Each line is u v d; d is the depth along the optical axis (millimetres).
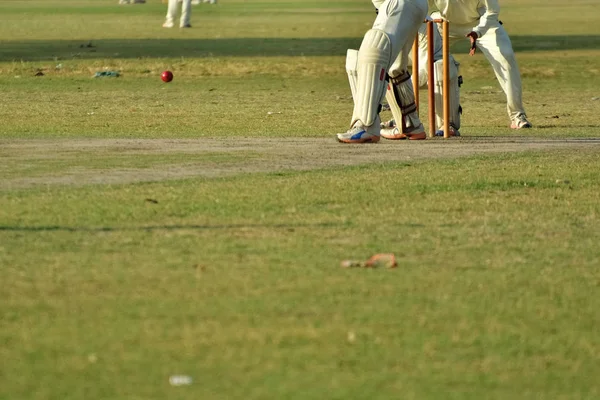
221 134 70500
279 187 47344
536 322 28219
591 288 31531
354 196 45594
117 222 39625
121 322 27656
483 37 76750
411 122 68000
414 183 48938
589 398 23156
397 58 66875
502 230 39281
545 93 107438
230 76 121688
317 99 98875
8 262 33469
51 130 71625
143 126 75062
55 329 27109
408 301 29797
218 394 22891
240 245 36125
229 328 27234
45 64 131375
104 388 23219
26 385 23375
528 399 23062
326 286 31141
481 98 102188
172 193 45500
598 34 195750
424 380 23953
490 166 54812
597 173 52750
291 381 23703
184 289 30641
